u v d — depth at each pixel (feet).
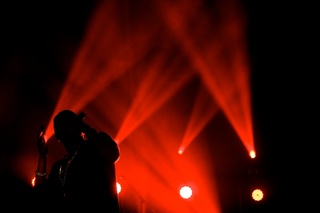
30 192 10.66
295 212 30.48
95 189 9.64
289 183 31.45
